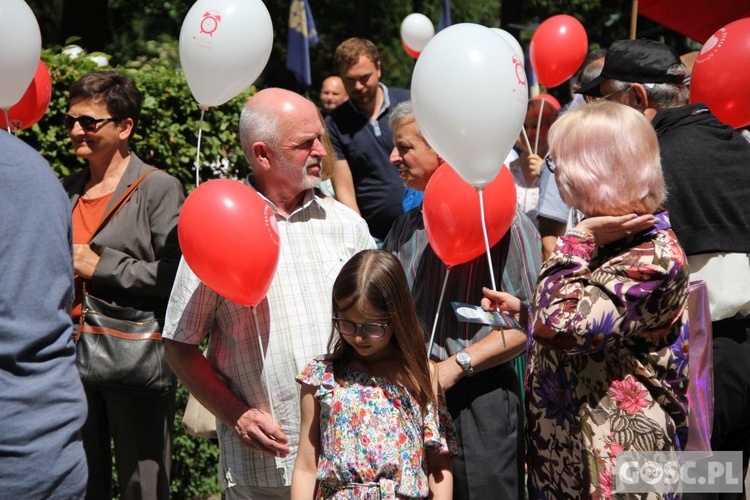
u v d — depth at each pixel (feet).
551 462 10.70
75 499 8.92
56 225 8.73
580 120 10.54
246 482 12.92
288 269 13.08
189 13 14.56
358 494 10.97
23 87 14.26
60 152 20.42
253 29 14.29
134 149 20.81
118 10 64.28
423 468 11.32
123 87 15.84
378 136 23.30
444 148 11.70
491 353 12.53
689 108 13.61
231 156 22.29
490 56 11.43
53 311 8.61
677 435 10.59
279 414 12.80
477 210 12.25
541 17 58.13
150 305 15.43
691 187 12.91
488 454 12.67
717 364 13.24
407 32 34.40
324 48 66.39
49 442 8.60
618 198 10.27
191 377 12.86
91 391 15.64
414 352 11.31
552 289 10.16
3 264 8.42
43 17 48.34
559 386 10.59
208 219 11.89
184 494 21.25
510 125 11.50
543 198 17.79
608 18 57.21
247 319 12.89
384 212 23.43
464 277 13.15
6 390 8.42
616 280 9.96
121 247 15.40
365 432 11.10
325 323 13.01
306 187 13.16
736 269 12.84
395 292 11.17
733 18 26.43
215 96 14.64
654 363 10.28
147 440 15.74
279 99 12.98
